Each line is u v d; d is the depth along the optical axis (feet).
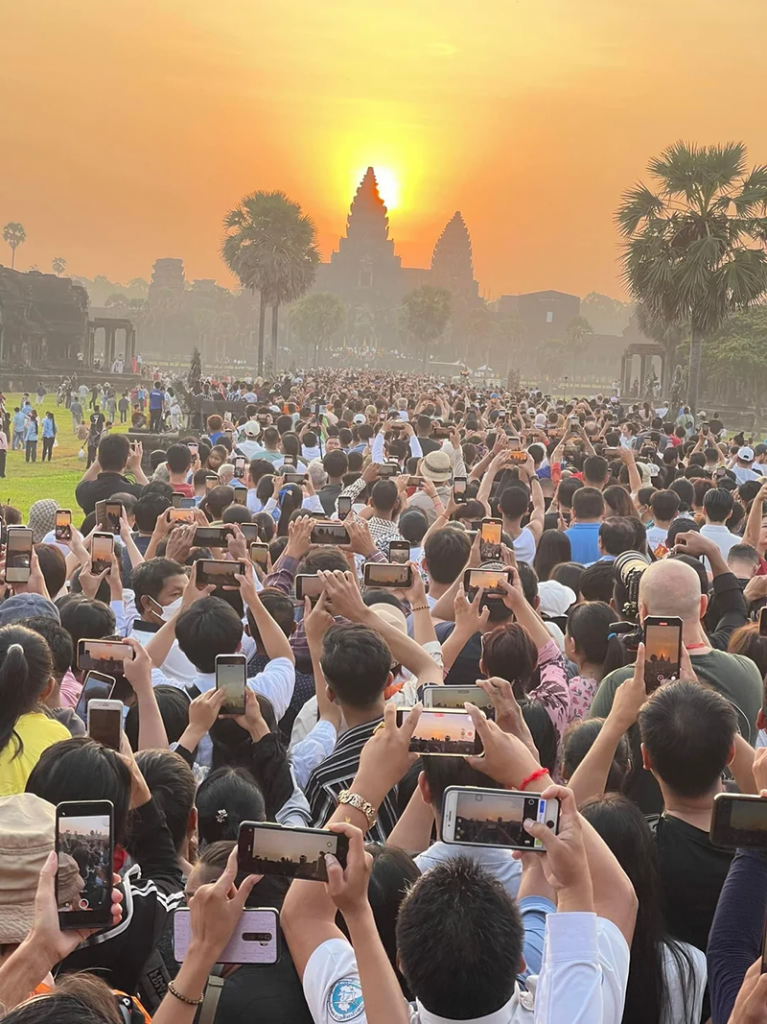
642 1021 10.58
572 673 21.65
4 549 23.76
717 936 9.96
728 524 41.63
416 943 8.37
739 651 18.63
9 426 134.41
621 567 21.98
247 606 20.08
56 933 8.08
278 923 9.35
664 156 115.44
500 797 8.70
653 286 116.98
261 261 251.60
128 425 179.83
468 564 22.90
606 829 10.80
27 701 13.93
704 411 241.96
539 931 10.16
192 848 12.94
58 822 8.32
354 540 22.35
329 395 136.26
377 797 10.11
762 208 114.21
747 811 8.90
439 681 15.06
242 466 46.39
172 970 10.84
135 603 23.12
